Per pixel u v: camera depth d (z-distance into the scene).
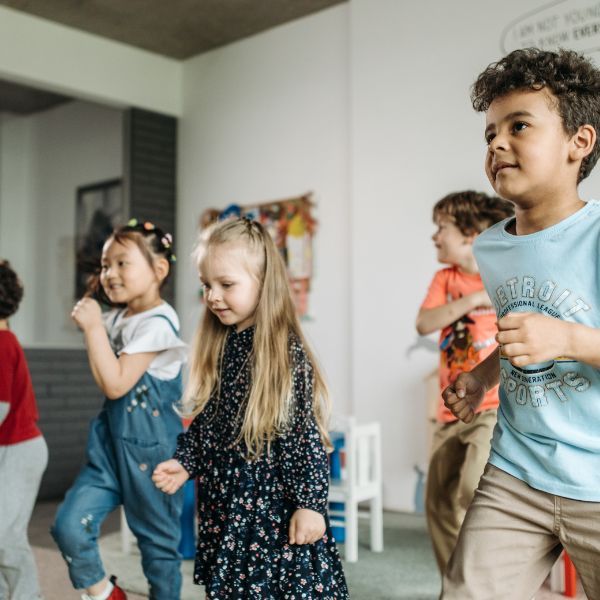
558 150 1.21
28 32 4.79
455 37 4.08
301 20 4.90
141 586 2.68
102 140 6.09
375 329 4.34
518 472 1.25
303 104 4.88
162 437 2.02
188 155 5.52
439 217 2.34
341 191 4.66
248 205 5.14
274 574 1.50
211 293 1.67
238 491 1.55
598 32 3.53
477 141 3.99
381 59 4.38
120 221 5.74
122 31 5.08
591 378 1.19
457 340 2.27
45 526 3.80
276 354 1.61
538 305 1.22
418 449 4.13
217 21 4.94
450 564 1.27
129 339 2.07
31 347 4.77
